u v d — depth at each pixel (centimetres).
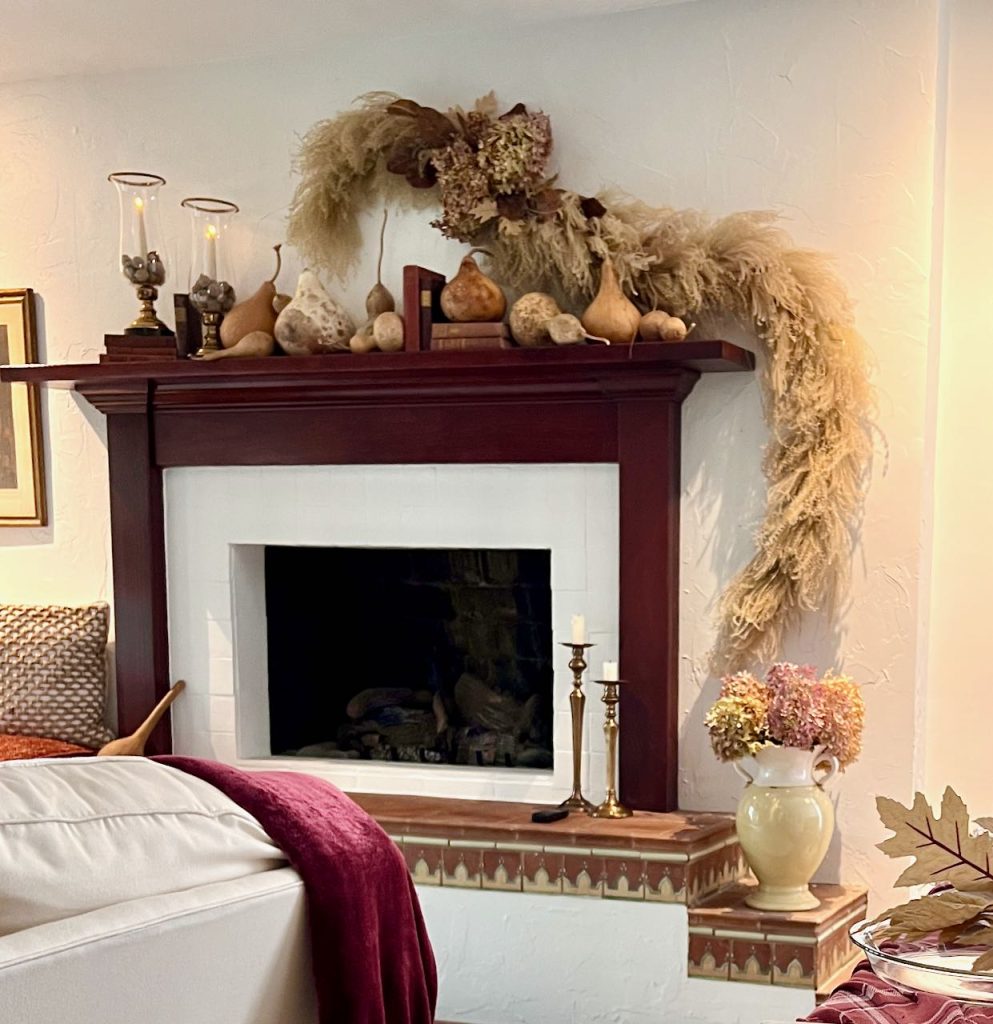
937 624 326
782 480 313
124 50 364
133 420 377
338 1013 158
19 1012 123
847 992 151
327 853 160
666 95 330
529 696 376
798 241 320
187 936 141
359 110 354
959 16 317
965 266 321
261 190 371
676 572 331
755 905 298
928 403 315
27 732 379
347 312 359
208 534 379
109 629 394
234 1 326
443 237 353
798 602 316
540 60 341
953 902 115
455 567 384
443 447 348
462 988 322
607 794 325
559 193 327
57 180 392
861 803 320
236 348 348
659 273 320
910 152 311
